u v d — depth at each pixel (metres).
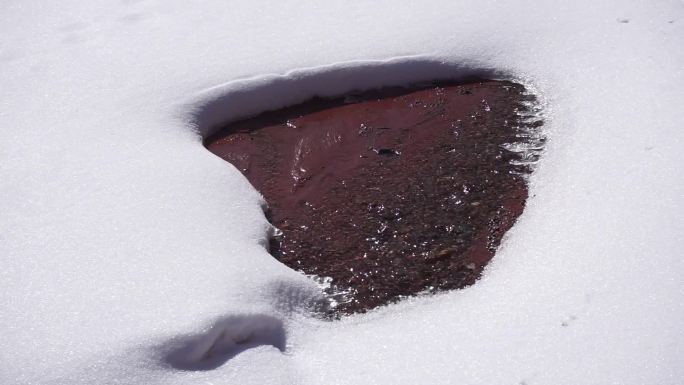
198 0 4.38
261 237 2.76
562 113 3.35
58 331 2.26
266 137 3.46
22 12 4.33
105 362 2.14
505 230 2.80
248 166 3.27
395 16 4.08
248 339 2.32
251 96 3.57
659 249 2.40
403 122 3.50
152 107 3.42
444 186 3.07
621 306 2.23
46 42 4.02
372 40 3.86
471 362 2.16
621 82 3.38
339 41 3.87
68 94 3.54
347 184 3.14
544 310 2.29
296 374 2.20
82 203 2.84
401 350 2.25
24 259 2.58
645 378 1.99
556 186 2.91
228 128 3.52
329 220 2.94
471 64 3.74
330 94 3.69
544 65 3.65
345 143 3.40
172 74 3.65
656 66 3.43
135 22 4.17
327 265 2.71
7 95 3.57
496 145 3.26
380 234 2.85
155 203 2.83
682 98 3.15
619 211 2.62
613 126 3.11
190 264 2.51
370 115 3.57
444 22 3.98
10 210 2.83
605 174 2.85
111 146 3.17
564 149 3.12
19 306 2.37
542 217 2.77
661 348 2.06
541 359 2.12
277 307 2.41
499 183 3.04
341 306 2.52
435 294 2.54
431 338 2.28
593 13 3.96
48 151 3.15
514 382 2.06
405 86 3.74
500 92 3.61
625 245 2.45
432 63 3.73
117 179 2.96
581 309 2.26
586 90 3.41
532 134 3.30
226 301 2.32
